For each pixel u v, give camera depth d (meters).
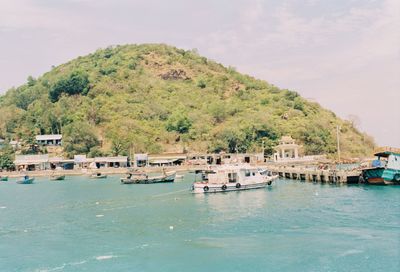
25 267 51.72
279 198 95.00
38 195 119.44
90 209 90.38
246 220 72.12
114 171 190.88
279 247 55.66
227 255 53.44
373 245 54.72
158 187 128.00
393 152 105.19
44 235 67.38
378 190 99.56
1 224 76.88
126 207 91.12
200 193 107.56
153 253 55.34
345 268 47.69
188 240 60.69
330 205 82.56
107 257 54.41
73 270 50.19
